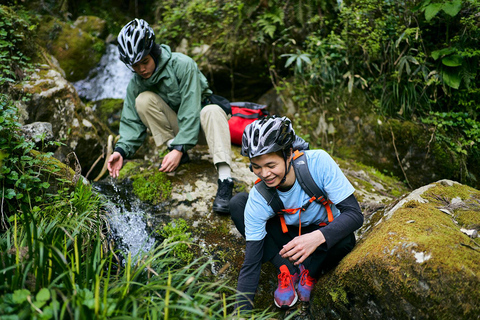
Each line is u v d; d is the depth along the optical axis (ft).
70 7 18.34
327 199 6.33
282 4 13.89
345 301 5.94
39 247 5.12
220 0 15.14
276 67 14.08
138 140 9.21
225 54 14.06
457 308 4.70
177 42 15.35
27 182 7.40
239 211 7.01
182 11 15.58
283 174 5.97
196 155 10.76
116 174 8.85
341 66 13.42
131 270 5.97
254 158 5.81
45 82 10.96
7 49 11.16
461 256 4.96
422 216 6.05
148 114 9.11
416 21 12.58
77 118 11.16
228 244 8.20
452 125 12.55
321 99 13.29
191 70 8.82
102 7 19.03
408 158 12.32
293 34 13.82
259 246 6.43
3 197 7.03
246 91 14.60
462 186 7.29
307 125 13.15
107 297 5.03
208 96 9.49
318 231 5.94
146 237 8.30
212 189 9.50
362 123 12.75
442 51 12.21
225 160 8.79
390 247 5.39
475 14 12.17
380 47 12.94
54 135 10.61
